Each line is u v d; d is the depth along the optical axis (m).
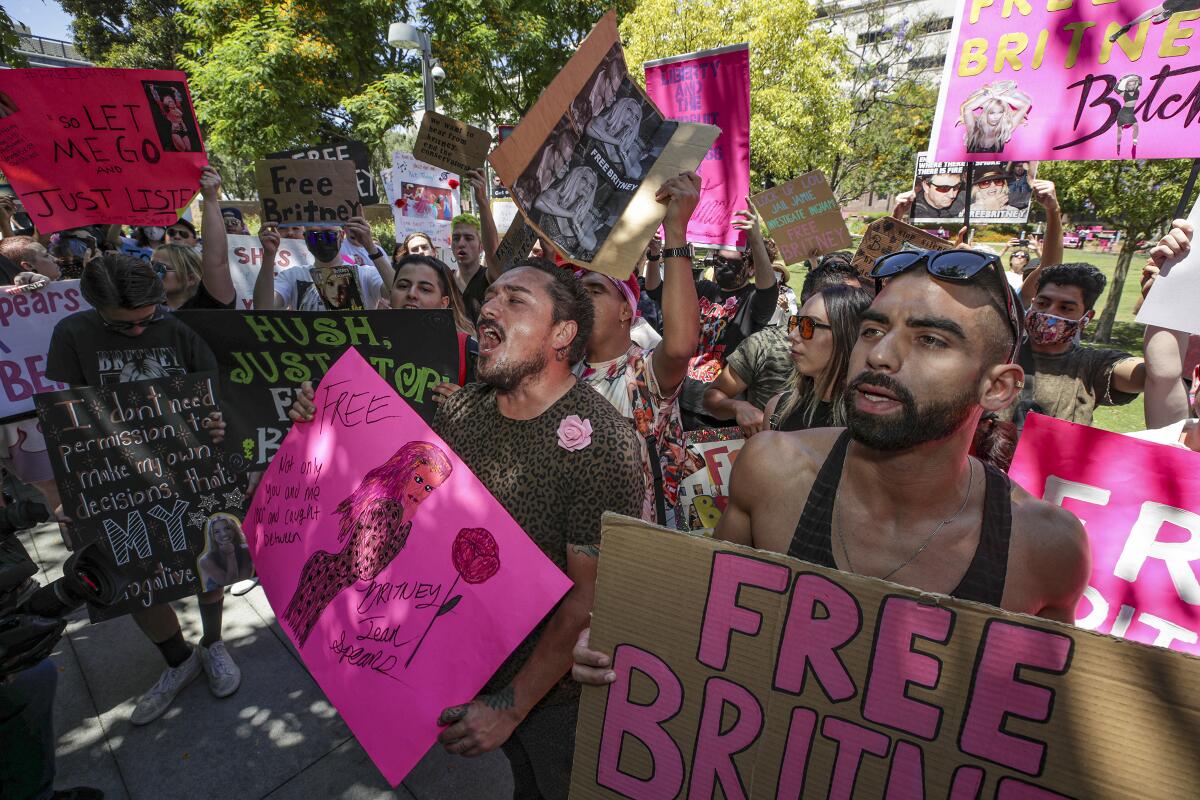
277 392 2.29
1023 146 2.84
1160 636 1.37
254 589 3.35
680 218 1.72
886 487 0.99
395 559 1.45
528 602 1.30
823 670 0.92
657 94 3.61
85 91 2.82
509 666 1.51
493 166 1.63
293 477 1.70
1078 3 2.63
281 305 4.08
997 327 0.85
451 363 2.24
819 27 15.41
